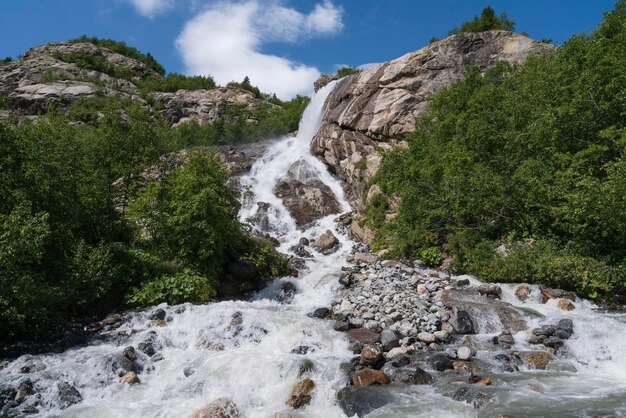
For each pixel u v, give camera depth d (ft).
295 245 75.56
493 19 122.62
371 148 98.22
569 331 35.70
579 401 25.50
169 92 242.99
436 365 31.55
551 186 51.01
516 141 58.08
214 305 47.55
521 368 31.76
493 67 92.94
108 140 56.54
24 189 42.88
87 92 194.49
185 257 53.93
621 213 42.63
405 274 55.11
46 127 52.44
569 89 57.26
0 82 228.22
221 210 54.03
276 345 37.37
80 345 37.70
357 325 40.50
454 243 58.13
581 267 44.78
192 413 26.81
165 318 43.80
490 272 50.65
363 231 76.13
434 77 98.84
